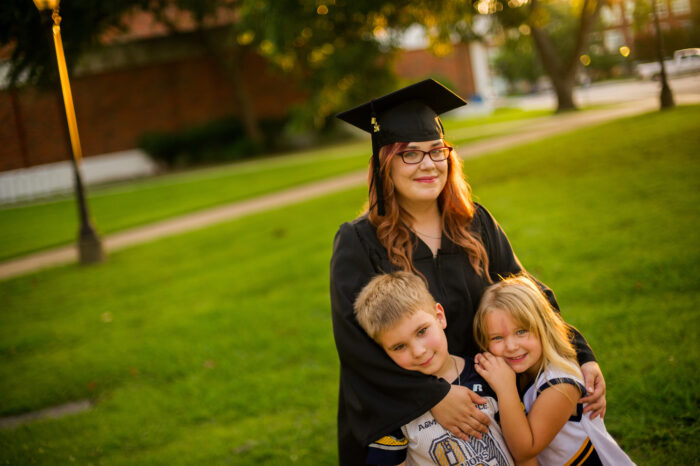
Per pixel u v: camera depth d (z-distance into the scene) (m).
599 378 2.07
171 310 6.54
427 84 2.16
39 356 5.80
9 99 23.84
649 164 8.64
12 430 4.23
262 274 7.21
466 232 2.23
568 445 2.01
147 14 24.30
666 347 3.60
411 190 2.14
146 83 25.73
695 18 19.06
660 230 5.75
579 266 5.30
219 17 23.28
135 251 10.16
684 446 2.74
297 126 20.78
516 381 2.17
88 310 7.15
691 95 16.53
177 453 3.61
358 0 9.92
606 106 20.30
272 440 3.60
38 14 10.08
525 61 59.50
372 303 1.96
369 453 2.01
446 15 12.07
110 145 25.53
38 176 24.09
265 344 5.08
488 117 27.39
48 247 11.88
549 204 7.68
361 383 2.05
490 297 2.09
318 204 11.33
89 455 3.75
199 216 12.79
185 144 25.39
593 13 20.84
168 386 4.66
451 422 1.92
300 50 12.77
